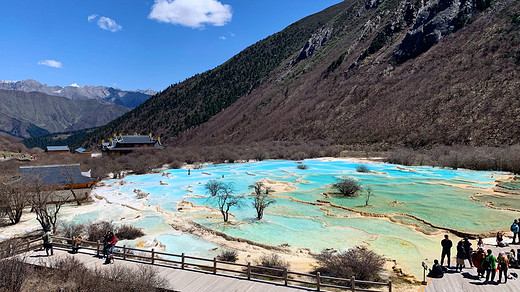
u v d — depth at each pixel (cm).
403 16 12456
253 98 16600
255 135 12312
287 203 3569
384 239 2353
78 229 2488
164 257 2067
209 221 2914
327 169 6225
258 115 14100
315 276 1414
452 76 8438
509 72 7275
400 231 2544
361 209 3164
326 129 10156
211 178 5522
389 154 7162
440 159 6053
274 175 5672
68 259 1686
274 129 11894
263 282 1503
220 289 1423
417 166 6191
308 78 14525
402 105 8875
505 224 2570
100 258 1803
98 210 3438
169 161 8138
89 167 6956
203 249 2253
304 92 13388
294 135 10850
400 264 1864
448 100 7881
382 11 14325
